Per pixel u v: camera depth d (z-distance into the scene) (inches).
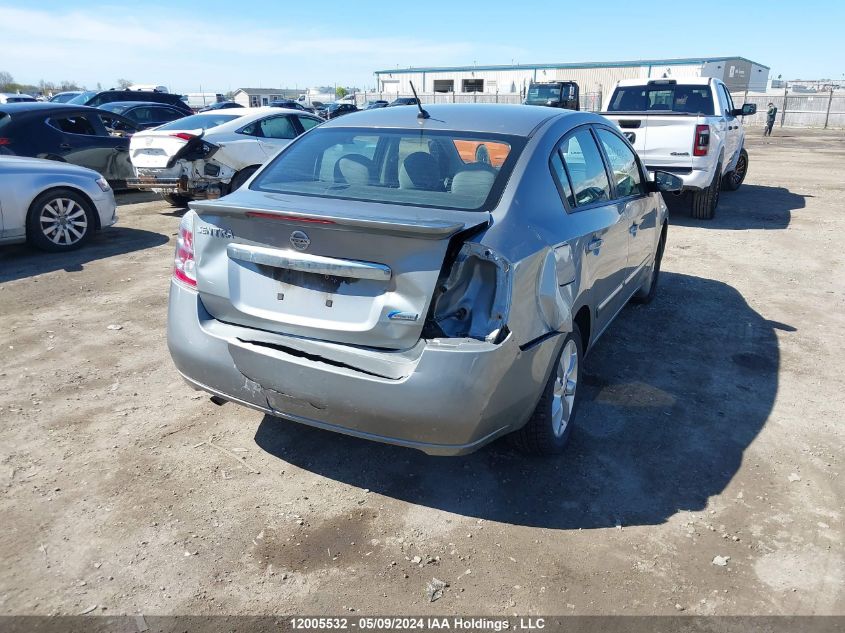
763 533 117.4
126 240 332.5
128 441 141.6
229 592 101.3
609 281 161.3
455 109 152.2
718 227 381.7
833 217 411.5
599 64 2281.0
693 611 99.9
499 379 106.9
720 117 396.2
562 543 113.8
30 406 155.4
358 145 139.3
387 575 105.6
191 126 409.7
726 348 200.7
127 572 104.6
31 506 119.3
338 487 128.0
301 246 109.3
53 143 409.4
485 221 111.0
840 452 144.1
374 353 106.5
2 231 285.1
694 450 143.6
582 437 147.7
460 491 127.5
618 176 176.4
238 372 117.0
